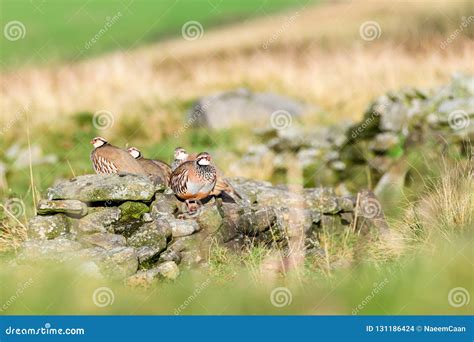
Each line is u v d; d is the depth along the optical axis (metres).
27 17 66.75
